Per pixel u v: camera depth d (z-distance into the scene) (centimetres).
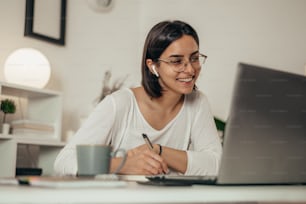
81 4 291
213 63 283
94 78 297
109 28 313
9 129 222
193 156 131
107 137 139
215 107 277
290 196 68
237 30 272
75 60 283
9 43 240
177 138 153
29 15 251
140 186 72
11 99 237
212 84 281
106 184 64
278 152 76
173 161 128
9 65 218
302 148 79
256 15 262
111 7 315
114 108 139
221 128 244
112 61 313
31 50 224
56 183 60
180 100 154
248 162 73
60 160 114
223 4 281
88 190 57
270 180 76
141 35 341
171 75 139
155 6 331
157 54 141
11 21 242
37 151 250
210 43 287
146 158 113
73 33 284
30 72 220
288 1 246
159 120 149
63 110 271
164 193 60
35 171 211
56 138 231
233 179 72
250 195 65
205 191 63
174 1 317
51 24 267
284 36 246
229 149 71
